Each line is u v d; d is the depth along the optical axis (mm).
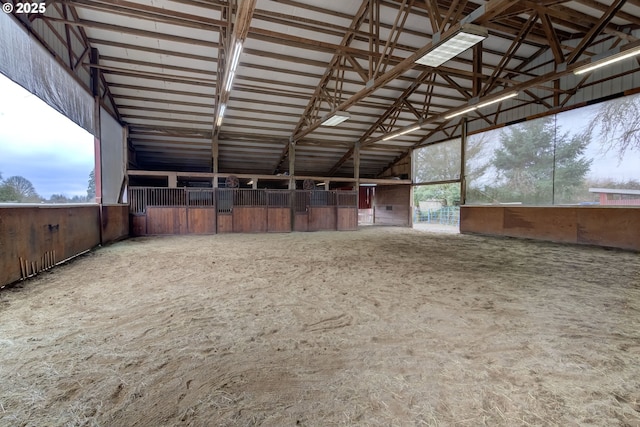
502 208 9617
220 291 3486
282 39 6848
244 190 10805
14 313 2754
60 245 5008
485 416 1477
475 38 4523
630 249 6695
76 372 1824
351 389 1681
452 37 4527
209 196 10461
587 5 5906
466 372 1855
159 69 7617
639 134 6613
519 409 1527
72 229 5512
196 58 7281
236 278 4090
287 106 9672
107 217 7574
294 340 2271
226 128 10664
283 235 10055
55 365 1896
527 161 8938
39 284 3725
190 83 8055
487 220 10094
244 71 8078
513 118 9438
